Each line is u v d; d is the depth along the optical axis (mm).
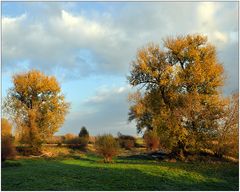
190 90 43062
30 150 51125
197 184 25641
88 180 25641
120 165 33781
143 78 45094
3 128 50781
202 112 40469
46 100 54594
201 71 42281
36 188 22969
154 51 44844
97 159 42750
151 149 55656
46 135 53500
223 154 40938
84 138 60969
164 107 43906
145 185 24750
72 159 43250
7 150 37000
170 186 24750
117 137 66938
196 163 37188
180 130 40812
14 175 26875
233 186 25234
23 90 54031
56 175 27109
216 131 40344
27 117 53062
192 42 44438
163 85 43719
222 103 40250
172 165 34562
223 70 43031
